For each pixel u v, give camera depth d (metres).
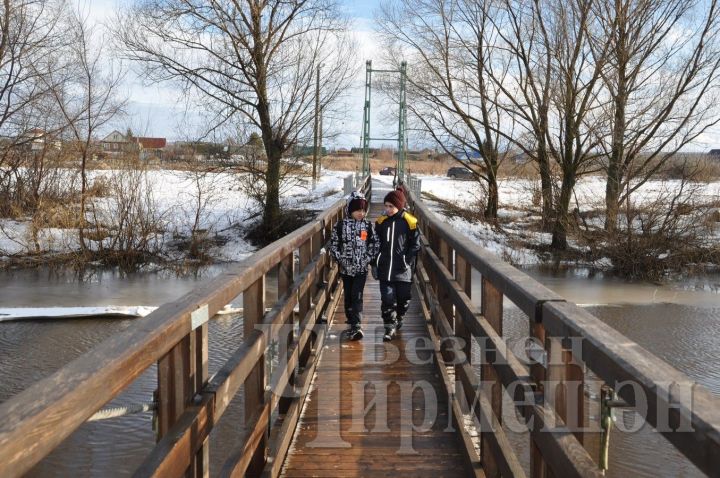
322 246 7.87
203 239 23.59
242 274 3.12
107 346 1.84
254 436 3.31
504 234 26.75
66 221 23.28
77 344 12.01
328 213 8.29
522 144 27.33
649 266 21.72
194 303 2.42
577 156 24.61
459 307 4.32
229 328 12.44
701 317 15.55
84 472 6.66
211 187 25.84
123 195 23.77
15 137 24.30
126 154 24.86
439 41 28.11
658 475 6.47
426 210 9.50
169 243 24.06
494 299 3.56
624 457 6.81
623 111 22.55
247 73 24.09
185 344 2.41
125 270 21.56
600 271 22.62
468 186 43.53
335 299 8.41
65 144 24.77
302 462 4.06
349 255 6.85
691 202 22.77
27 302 16.64
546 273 22.28
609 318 15.38
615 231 22.59
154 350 1.98
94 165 24.83
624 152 24.33
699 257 22.02
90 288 18.75
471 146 29.42
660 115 22.25
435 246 7.47
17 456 1.25
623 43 22.05
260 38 23.98
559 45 24.03
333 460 4.08
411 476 3.87
